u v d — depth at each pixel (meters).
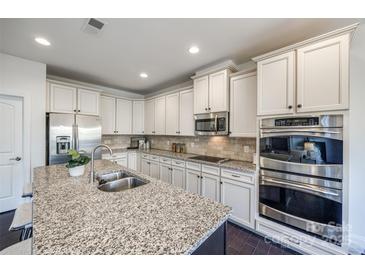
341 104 1.45
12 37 1.99
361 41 1.71
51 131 2.81
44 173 1.79
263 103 1.96
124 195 1.18
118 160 3.93
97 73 3.19
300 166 1.66
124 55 2.44
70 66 2.86
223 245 0.97
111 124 4.02
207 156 3.14
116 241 0.69
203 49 2.26
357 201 1.74
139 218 0.87
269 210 1.91
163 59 2.57
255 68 2.25
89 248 0.65
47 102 2.91
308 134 1.62
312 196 1.61
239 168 2.15
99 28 1.80
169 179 3.28
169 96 3.69
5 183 2.55
